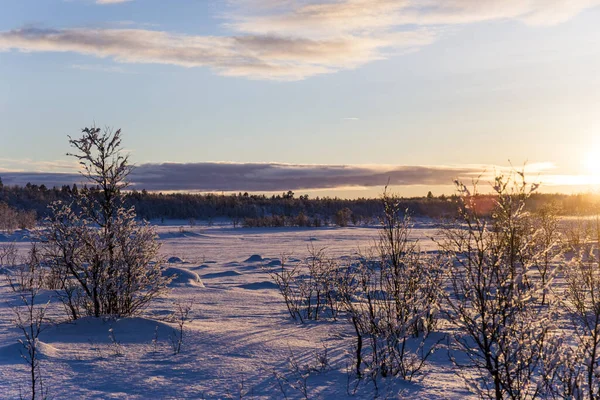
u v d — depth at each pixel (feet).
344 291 31.01
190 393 17.93
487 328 14.98
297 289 48.03
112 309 32.60
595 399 14.75
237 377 19.80
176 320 31.73
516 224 15.19
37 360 20.36
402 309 22.88
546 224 29.91
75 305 34.01
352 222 294.05
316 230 225.15
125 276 33.06
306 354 23.22
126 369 20.76
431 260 23.82
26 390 18.02
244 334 27.45
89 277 32.55
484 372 19.65
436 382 19.01
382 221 26.08
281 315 35.04
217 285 53.31
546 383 15.34
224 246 135.95
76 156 34.17
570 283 19.65
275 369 20.88
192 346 24.68
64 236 32.60
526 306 15.46
